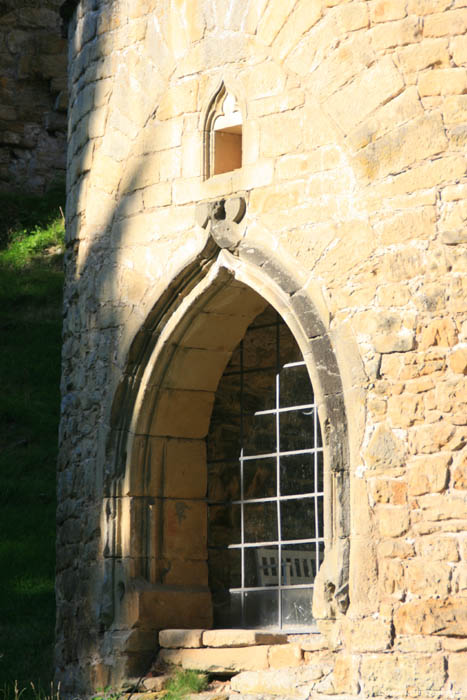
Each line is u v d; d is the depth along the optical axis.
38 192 23.06
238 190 9.47
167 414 10.09
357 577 8.30
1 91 22.97
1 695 10.29
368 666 8.13
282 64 9.26
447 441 8.04
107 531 10.02
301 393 10.59
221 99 9.76
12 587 13.09
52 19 23.45
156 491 10.03
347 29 8.83
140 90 10.38
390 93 8.56
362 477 8.40
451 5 8.37
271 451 10.63
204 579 10.12
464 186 8.19
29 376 17.56
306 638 9.30
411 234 8.38
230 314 9.93
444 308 8.17
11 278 20.19
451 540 7.94
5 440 16.11
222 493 10.48
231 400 10.64
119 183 10.51
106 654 9.84
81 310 10.86
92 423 10.48
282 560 10.31
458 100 8.27
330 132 8.91
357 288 8.62
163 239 9.99
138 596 9.70
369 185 8.62
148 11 10.41
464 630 7.79
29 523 14.41
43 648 11.70
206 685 9.28
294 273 8.98
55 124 23.22
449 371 8.11
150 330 10.04
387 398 8.37
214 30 9.79
